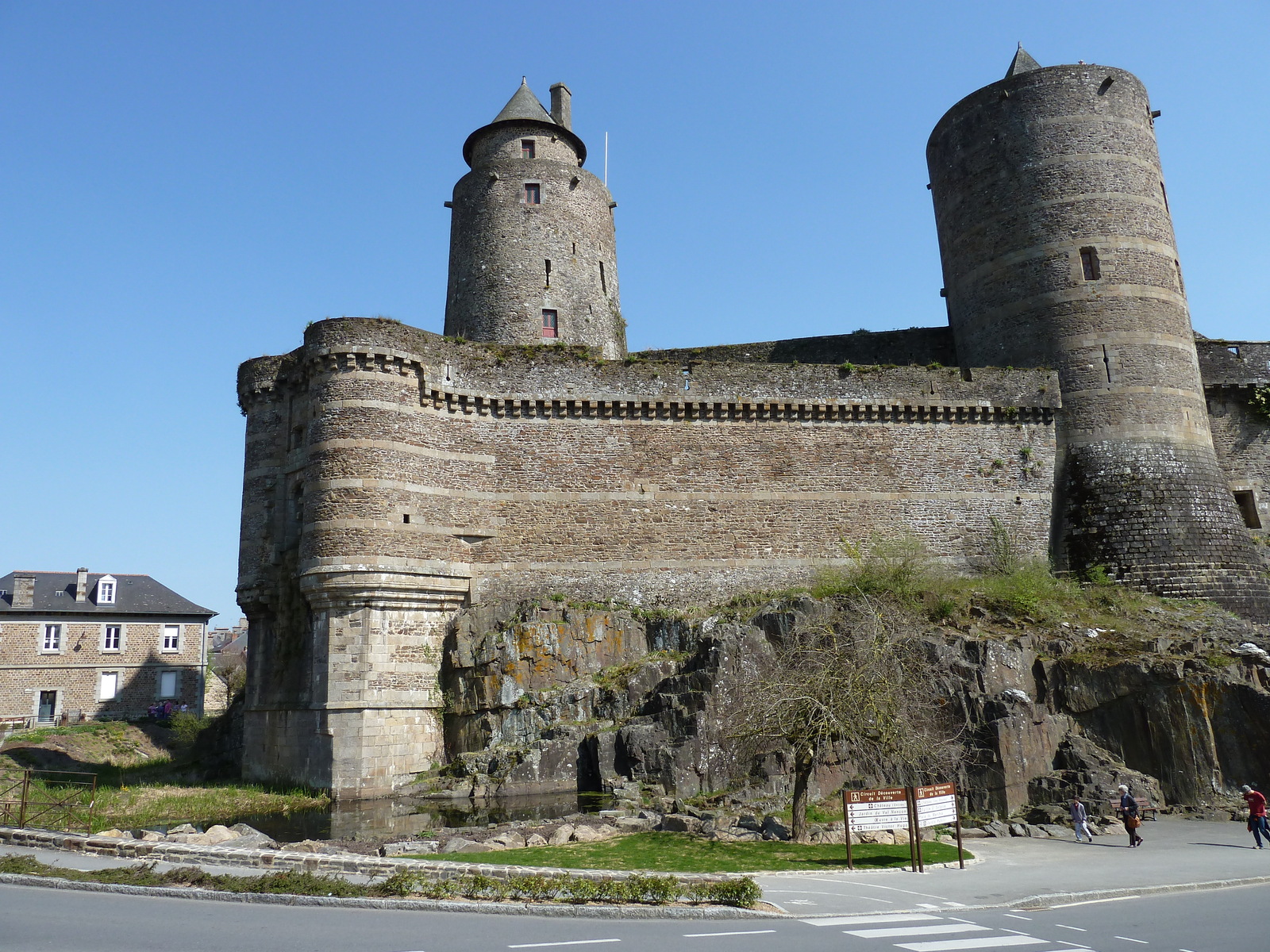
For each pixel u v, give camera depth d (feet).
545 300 117.08
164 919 34.35
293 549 89.76
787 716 59.88
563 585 91.04
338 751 78.95
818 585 92.07
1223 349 110.83
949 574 94.48
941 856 53.42
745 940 31.94
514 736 83.30
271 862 44.80
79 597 151.12
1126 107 107.76
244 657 230.48
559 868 44.65
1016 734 72.43
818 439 98.99
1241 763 72.33
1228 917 37.40
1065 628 84.38
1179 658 77.77
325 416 85.61
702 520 95.04
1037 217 105.70
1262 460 108.47
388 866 42.98
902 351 114.52
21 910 35.88
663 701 79.51
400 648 84.23
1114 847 58.08
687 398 97.14
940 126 118.11
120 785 84.79
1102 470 97.81
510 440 93.20
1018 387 101.04
